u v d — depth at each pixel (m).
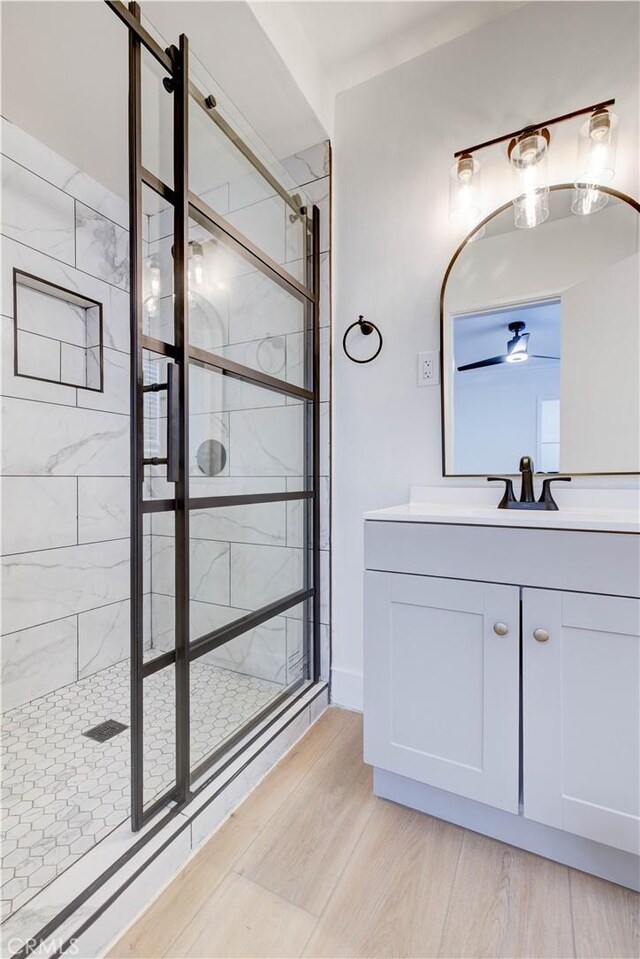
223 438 1.42
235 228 1.43
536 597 1.02
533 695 1.02
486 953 0.87
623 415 1.34
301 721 1.60
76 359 2.04
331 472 1.82
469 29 1.56
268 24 1.39
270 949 0.87
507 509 1.37
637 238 1.33
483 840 1.13
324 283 1.82
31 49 1.39
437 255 1.63
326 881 1.02
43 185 1.86
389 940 0.89
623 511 1.30
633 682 0.93
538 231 1.46
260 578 1.62
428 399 1.64
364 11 1.49
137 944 0.88
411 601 1.17
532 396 1.46
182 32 1.37
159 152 1.16
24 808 1.15
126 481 2.24
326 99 1.76
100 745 1.48
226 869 1.05
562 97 1.43
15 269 1.76
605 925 0.91
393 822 1.19
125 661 2.21
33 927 0.82
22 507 1.80
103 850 1.00
